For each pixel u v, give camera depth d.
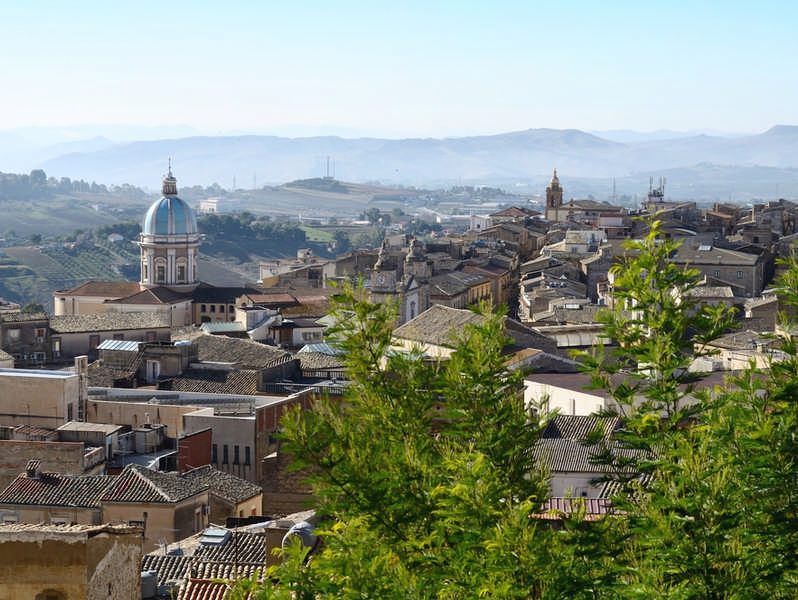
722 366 148.88
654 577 41.25
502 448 52.12
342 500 50.66
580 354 53.34
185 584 77.88
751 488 46.00
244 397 180.25
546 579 42.44
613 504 48.31
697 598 41.72
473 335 56.28
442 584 43.91
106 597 66.56
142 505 120.12
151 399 172.62
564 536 45.91
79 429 152.62
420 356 60.75
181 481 126.38
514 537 42.84
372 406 55.94
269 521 111.31
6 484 142.75
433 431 62.88
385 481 49.72
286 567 47.91
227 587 74.00
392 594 43.47
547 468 53.19
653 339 52.25
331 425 51.97
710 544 42.00
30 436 151.88
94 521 120.06
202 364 199.62
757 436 47.03
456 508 46.12
